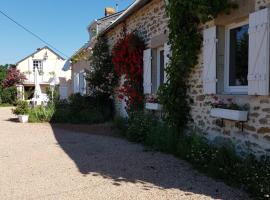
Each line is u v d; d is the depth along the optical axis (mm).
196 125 7227
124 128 10562
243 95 5668
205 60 6672
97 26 20703
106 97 14695
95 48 14703
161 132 7910
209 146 6281
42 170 6184
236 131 5891
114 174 5840
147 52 9852
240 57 6113
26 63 40031
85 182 5391
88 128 12367
